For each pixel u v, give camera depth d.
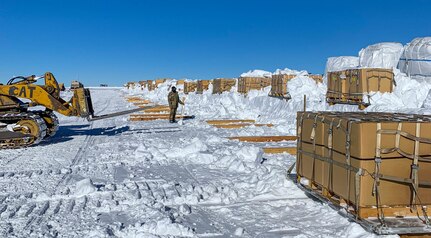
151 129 16.23
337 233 4.80
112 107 30.72
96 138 13.74
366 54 18.61
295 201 6.11
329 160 5.35
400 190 4.64
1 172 8.38
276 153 10.63
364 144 4.58
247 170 8.39
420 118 5.10
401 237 4.53
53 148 11.62
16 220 5.38
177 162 9.38
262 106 22.11
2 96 12.13
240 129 15.51
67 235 4.84
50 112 13.45
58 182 7.47
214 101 29.48
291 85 20.55
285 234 4.89
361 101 14.45
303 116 6.29
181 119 19.11
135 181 7.53
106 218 5.48
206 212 5.77
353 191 4.74
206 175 8.05
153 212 5.59
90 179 7.10
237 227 5.16
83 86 13.06
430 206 4.68
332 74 16.56
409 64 16.53
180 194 6.58
